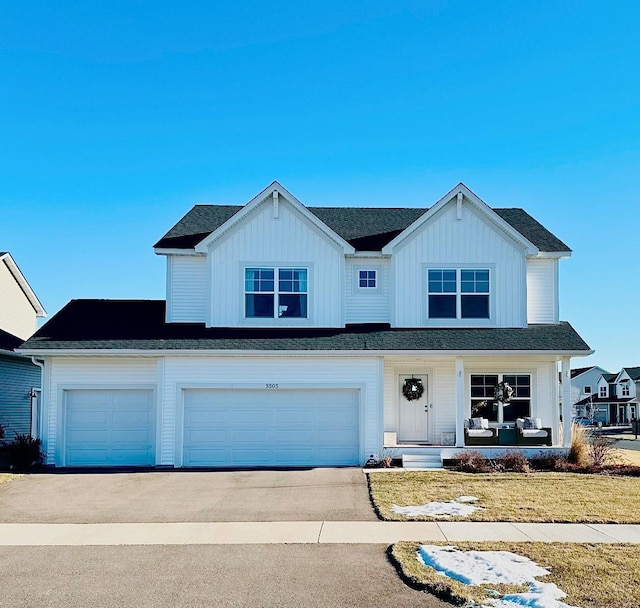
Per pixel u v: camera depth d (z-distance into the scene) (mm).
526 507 13398
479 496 14617
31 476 18109
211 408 20281
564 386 20281
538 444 20484
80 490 16016
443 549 10094
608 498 14359
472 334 21000
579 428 21391
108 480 17422
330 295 21672
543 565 9133
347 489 15867
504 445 20469
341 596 8219
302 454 20234
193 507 13930
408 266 21938
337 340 20516
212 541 11016
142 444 20609
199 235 23047
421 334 20984
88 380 20578
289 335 20875
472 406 22312
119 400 20688
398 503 13945
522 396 22391
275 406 20359
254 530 11773
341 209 25734
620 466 19297
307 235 21812
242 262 21625
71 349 19781
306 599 8117
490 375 22438
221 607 7867
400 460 20094
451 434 21781
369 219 24859
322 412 20375
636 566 9078
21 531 11852
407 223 24469
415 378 22391
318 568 9367
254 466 19984
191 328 21406
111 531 11805
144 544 10867
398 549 10125
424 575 8820
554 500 14141
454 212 22094
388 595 8250
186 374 20203
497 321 21781
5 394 26078
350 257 22172
